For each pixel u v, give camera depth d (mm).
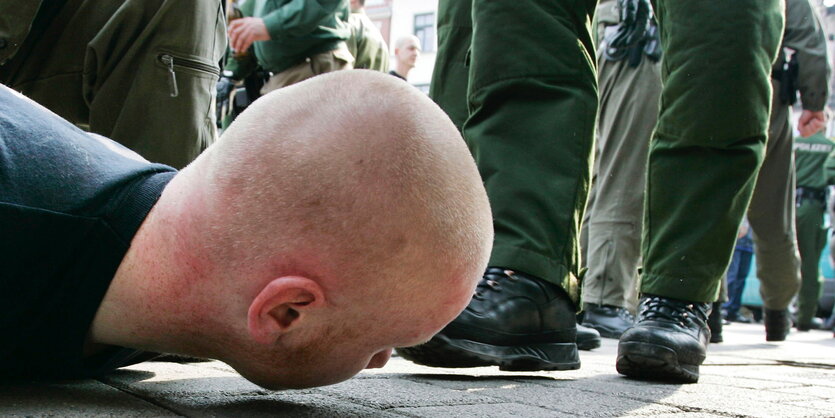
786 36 4648
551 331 1874
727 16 1841
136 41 2242
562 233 1889
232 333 1117
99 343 1286
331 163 1007
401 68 6340
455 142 1077
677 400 1575
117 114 2275
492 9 1959
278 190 1018
